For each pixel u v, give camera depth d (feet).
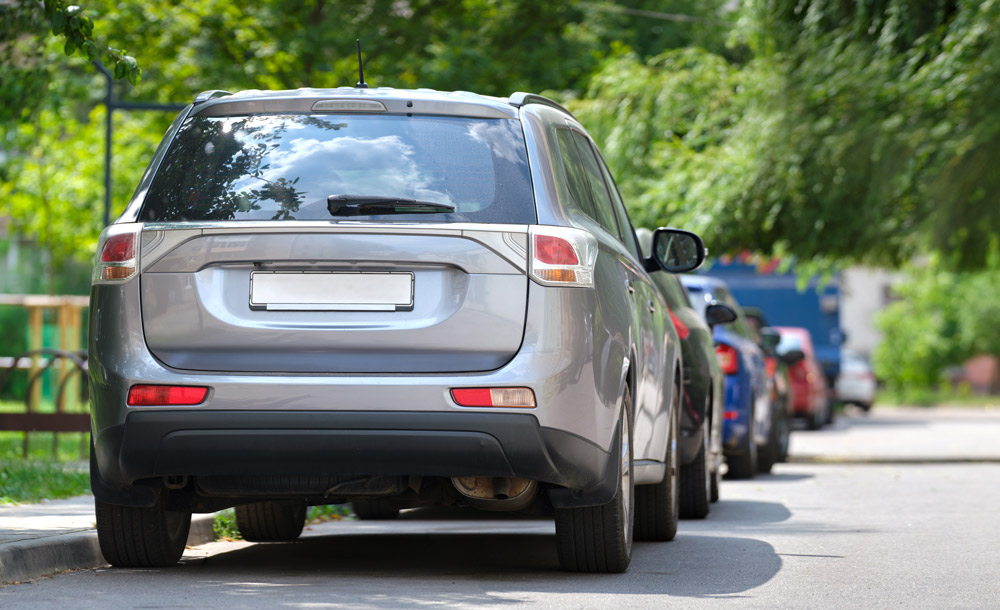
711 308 109.09
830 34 178.81
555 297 51.16
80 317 182.09
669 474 71.87
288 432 50.37
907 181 171.32
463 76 193.36
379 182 52.47
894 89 170.71
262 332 50.88
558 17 212.02
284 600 49.39
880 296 630.74
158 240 51.96
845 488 114.52
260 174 53.06
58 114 163.73
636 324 58.65
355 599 49.88
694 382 85.76
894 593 54.24
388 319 50.80
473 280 50.93
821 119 178.19
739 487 116.88
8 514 72.02
